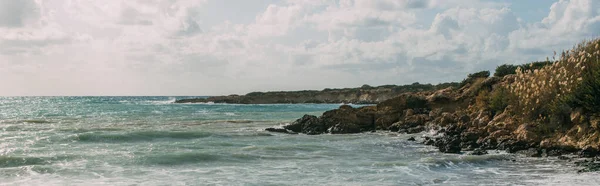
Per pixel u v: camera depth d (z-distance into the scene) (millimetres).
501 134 21781
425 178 14766
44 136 26547
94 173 15516
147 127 35094
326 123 31562
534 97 23719
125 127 34812
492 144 20922
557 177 14656
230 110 73875
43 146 22453
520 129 21875
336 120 31844
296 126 31922
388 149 21984
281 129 31672
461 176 15086
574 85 22156
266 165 17219
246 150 20734
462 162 17547
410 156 19719
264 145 23312
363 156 19672
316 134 30203
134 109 76188
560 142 19625
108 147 22188
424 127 29703
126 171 15922
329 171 16000
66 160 17922
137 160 17797
